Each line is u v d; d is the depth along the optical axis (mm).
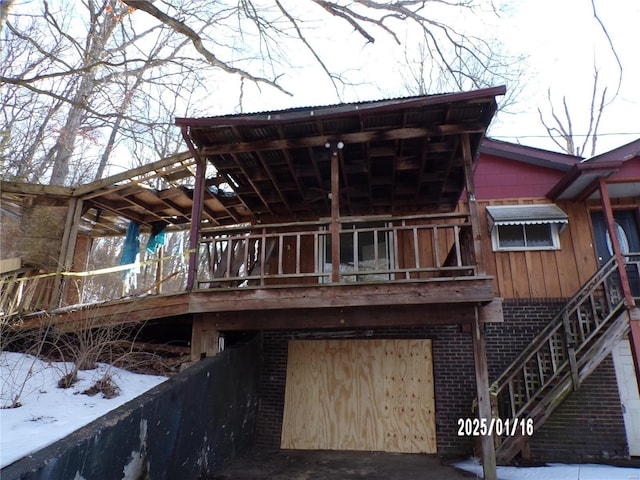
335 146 5727
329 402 7383
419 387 7328
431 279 5020
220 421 5656
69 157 11125
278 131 5633
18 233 7359
